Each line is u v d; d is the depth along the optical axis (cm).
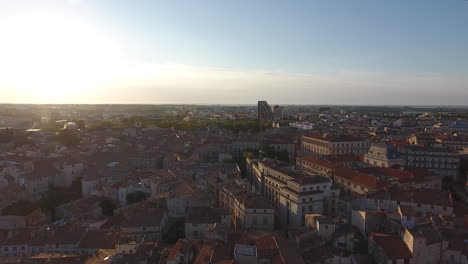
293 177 18588
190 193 18700
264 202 16300
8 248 14338
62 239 14612
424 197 16025
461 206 16288
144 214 16200
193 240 13662
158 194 19950
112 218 18062
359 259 12062
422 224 13200
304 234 13362
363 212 13725
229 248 12175
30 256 13412
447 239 12412
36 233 15312
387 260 11300
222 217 15825
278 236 12888
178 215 18150
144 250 12519
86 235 14950
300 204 16625
